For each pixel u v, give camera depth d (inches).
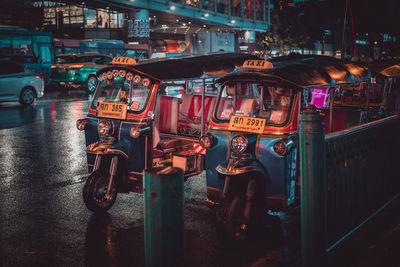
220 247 171.0
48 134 430.6
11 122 503.5
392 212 191.9
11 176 279.6
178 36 1909.4
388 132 203.6
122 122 212.4
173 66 221.5
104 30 1820.9
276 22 2123.5
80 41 1074.1
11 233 186.2
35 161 320.5
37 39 971.3
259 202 183.9
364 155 178.5
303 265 131.5
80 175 283.6
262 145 179.2
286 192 179.8
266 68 189.8
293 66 200.5
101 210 212.8
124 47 1194.6
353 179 169.5
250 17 1798.7
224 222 167.6
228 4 1657.2
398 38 1882.4
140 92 215.6
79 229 191.5
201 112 257.1
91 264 157.6
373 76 307.1
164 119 258.2
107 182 215.5
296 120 181.6
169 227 88.0
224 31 1852.9
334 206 155.2
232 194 174.2
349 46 1784.0
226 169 177.3
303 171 129.0
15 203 226.4
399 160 219.3
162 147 235.5
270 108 185.6
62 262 158.9
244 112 190.1
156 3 1286.9
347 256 148.9
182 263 90.0
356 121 257.3
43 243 175.9
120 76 216.8
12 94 644.7
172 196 87.7
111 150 207.0
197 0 1464.1
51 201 230.2
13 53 933.8
